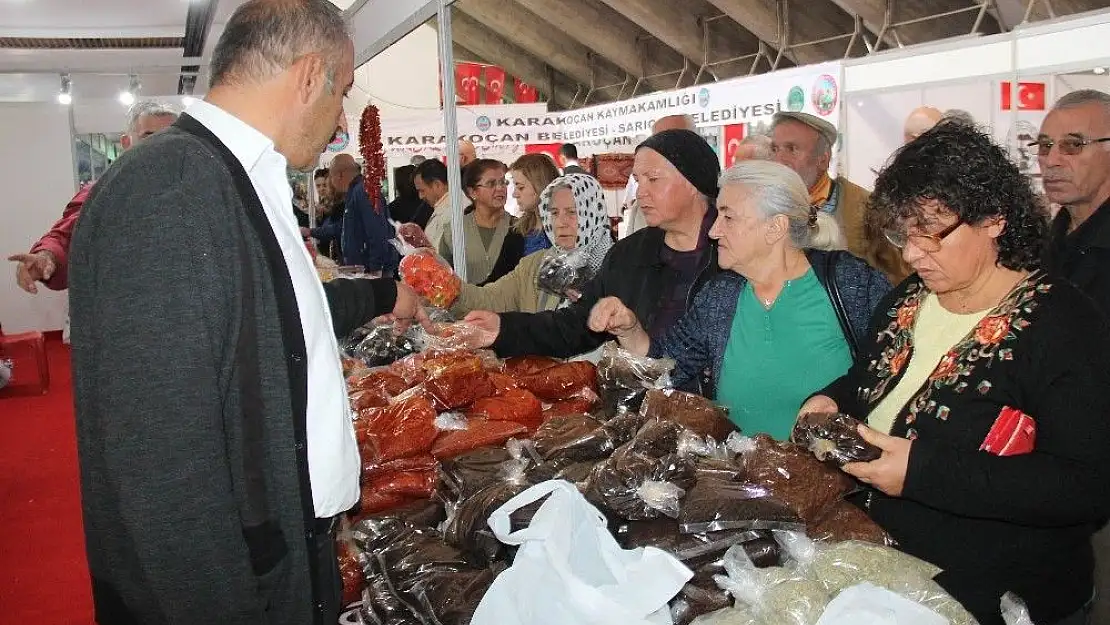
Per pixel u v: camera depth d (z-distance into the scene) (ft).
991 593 4.15
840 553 4.02
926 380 4.41
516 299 9.18
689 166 6.77
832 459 4.06
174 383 3.45
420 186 14.76
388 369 7.57
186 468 3.47
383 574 4.99
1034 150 7.58
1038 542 4.12
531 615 3.77
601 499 4.28
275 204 4.16
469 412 6.49
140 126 11.00
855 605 3.51
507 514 4.20
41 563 11.42
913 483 3.92
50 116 29.81
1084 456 3.78
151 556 3.48
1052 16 9.68
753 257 5.74
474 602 4.26
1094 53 7.33
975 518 4.16
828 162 8.45
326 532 4.41
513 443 5.52
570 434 5.33
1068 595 4.25
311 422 4.21
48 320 30.73
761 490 4.25
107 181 3.70
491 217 11.33
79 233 3.75
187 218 3.58
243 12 4.18
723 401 6.00
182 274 3.52
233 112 4.12
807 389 5.61
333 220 20.98
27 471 15.53
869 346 5.02
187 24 19.69
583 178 8.37
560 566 3.76
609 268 7.48
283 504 3.98
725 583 3.88
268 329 3.91
